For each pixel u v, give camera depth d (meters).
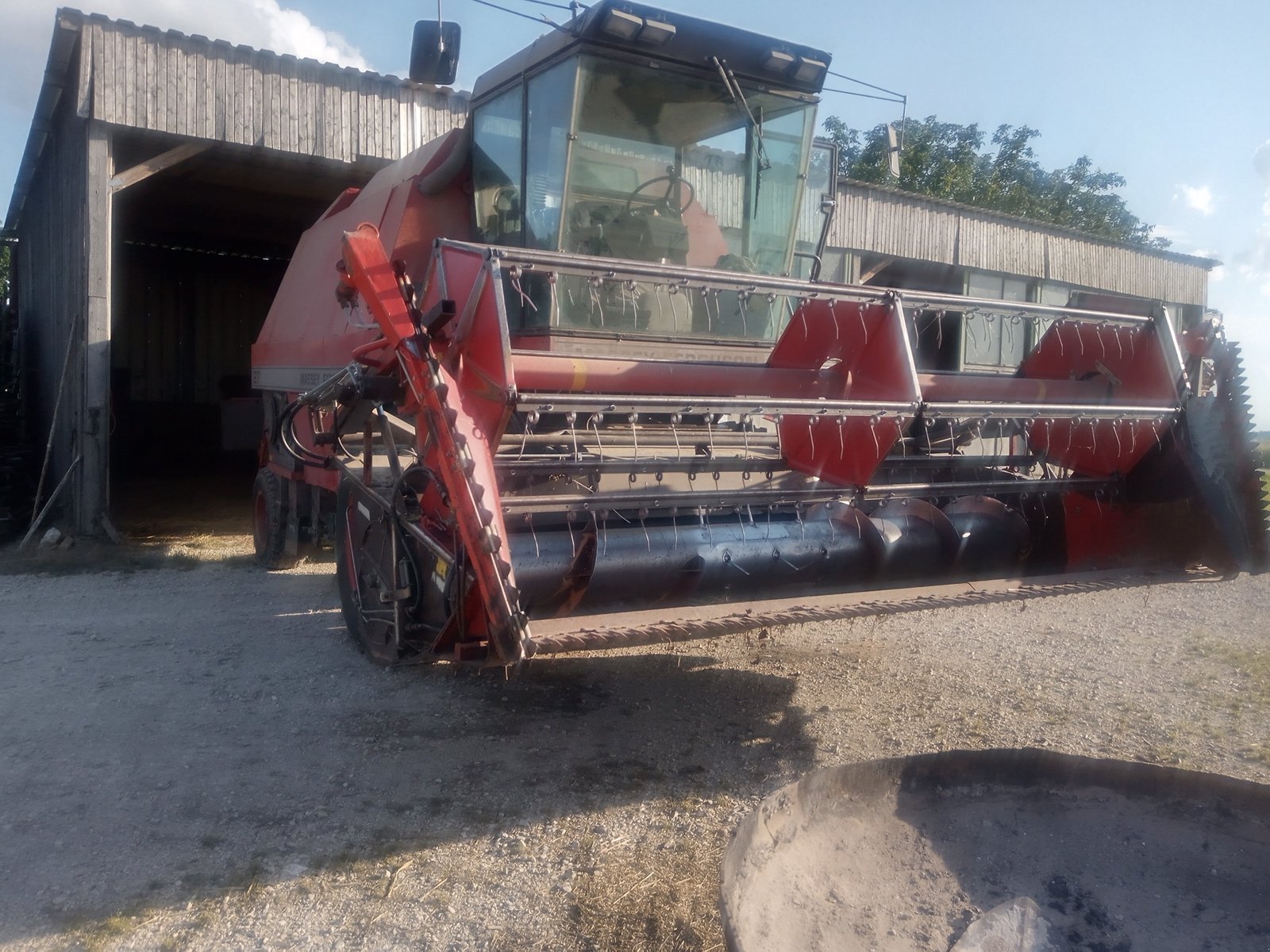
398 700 5.32
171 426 20.52
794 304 6.16
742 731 4.92
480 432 3.73
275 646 6.32
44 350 14.13
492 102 6.20
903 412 4.21
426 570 4.34
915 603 4.21
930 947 2.92
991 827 3.50
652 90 5.61
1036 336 5.90
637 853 3.68
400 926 3.20
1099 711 5.26
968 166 28.45
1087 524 5.39
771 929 2.79
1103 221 31.52
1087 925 3.06
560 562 4.05
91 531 10.55
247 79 10.67
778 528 4.49
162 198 14.95
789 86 5.91
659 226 5.79
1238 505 4.71
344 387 4.75
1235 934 3.04
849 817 3.41
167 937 3.11
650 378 4.41
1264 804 3.37
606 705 5.27
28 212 16.52
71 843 3.69
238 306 21.39
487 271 3.76
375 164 11.59
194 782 4.25
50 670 5.81
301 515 8.57
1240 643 6.62
